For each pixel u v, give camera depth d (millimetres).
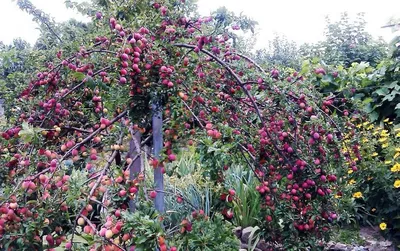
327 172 1677
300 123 1674
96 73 1512
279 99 1619
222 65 1670
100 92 1630
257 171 1722
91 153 1486
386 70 3568
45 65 1948
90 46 1644
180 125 1485
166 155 1465
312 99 1731
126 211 1187
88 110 1821
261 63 1954
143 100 1481
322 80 2617
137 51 1425
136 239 1091
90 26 2018
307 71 1781
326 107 1884
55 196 1289
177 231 1334
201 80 1662
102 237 1146
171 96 1459
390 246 3004
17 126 1665
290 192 1673
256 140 1705
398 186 2961
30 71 2092
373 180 3080
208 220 1402
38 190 1333
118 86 1501
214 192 1764
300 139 1674
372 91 3672
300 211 1691
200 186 2914
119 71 1430
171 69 1469
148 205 1259
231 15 1771
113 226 1180
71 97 1744
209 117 1616
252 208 3139
